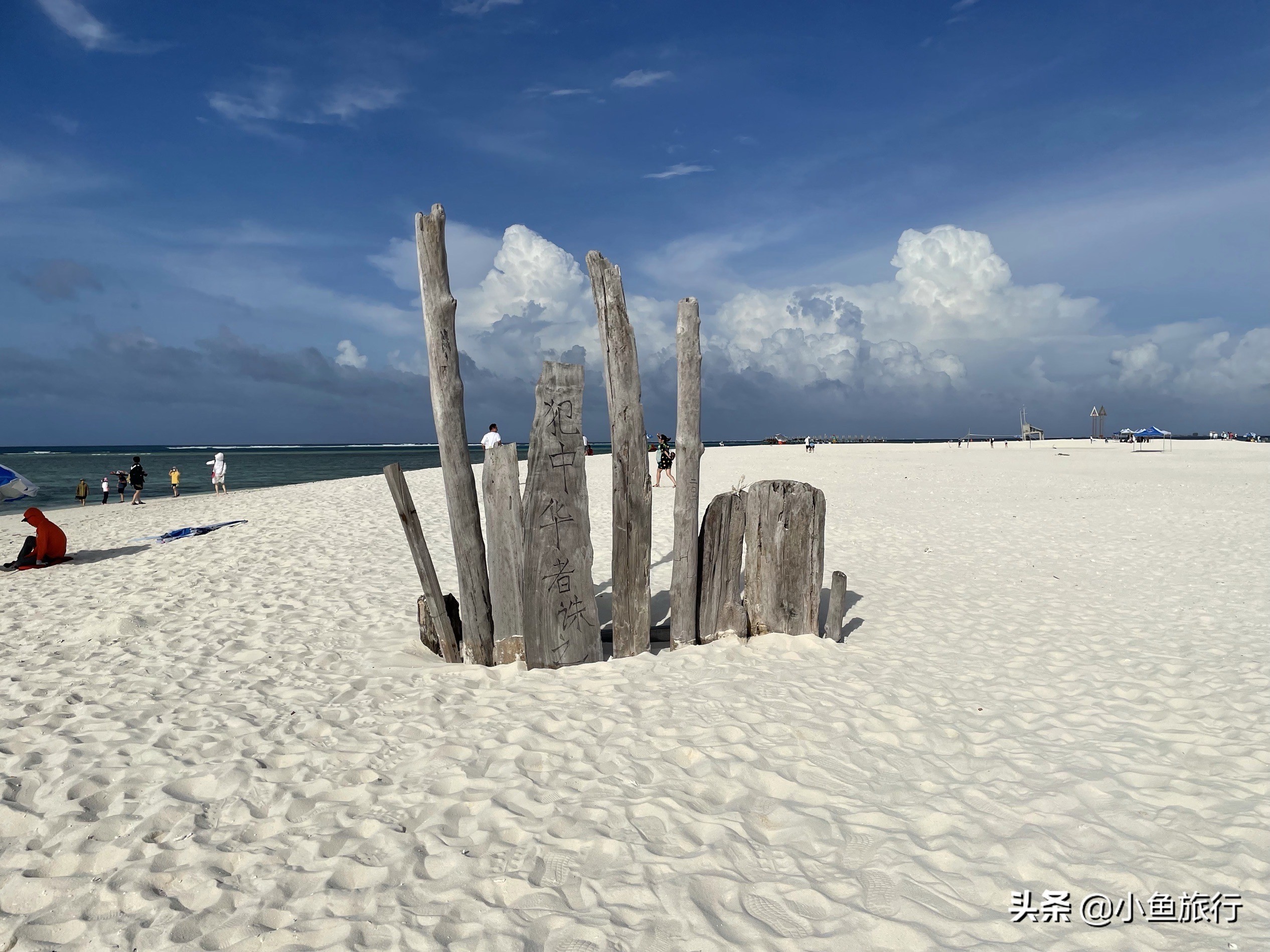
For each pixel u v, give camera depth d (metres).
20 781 3.63
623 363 5.46
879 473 26.09
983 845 3.12
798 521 5.89
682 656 5.51
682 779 3.64
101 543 12.34
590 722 4.33
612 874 2.89
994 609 7.08
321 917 2.66
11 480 11.36
